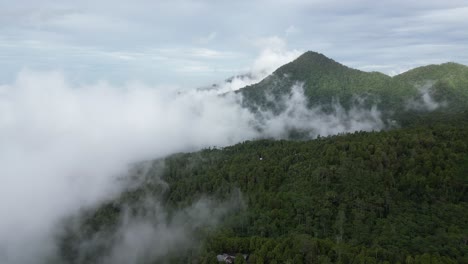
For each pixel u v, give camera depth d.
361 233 117.56
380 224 120.06
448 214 121.94
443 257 99.06
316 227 125.25
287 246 110.69
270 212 138.88
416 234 113.81
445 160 142.62
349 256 101.56
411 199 131.75
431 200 129.62
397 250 104.19
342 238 117.06
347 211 130.00
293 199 141.88
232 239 123.88
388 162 146.12
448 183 133.12
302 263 103.44
